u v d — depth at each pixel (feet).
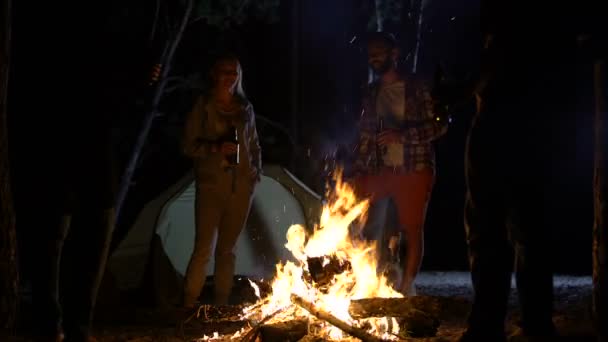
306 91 51.19
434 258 53.31
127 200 43.57
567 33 17.79
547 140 17.84
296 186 30.89
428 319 20.56
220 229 25.96
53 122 19.31
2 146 19.80
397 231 25.66
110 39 19.67
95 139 19.21
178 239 33.76
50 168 19.42
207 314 24.18
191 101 49.44
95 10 19.42
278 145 50.98
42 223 19.76
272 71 53.62
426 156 24.31
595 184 17.13
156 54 20.45
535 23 17.92
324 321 20.43
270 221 33.01
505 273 18.06
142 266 29.58
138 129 37.96
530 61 17.90
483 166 17.87
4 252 19.85
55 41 19.35
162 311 25.93
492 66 18.03
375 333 20.90
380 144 23.97
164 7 38.78
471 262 18.22
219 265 26.03
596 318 16.84
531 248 17.87
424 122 24.16
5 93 19.86
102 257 19.29
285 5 51.57
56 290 19.92
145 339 21.61
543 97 17.88
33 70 19.52
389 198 25.11
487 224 17.98
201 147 25.23
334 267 21.83
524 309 18.29
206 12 43.68
